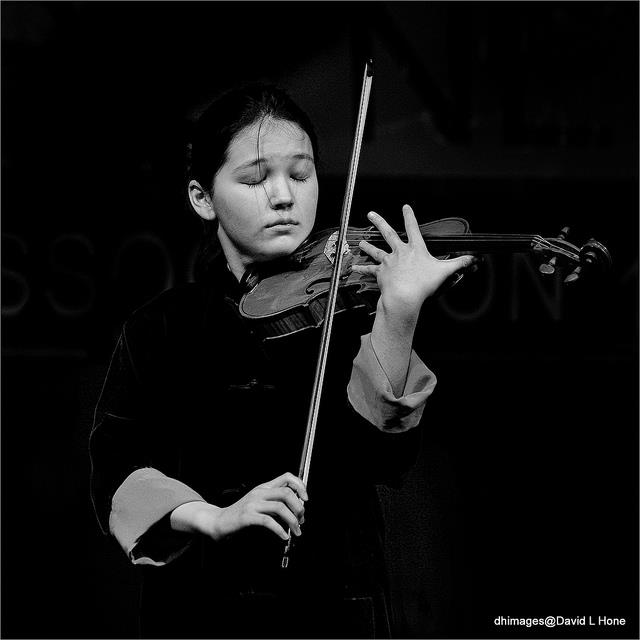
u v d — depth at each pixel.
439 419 13.50
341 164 13.79
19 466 13.07
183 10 14.05
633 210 14.25
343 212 6.43
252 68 14.11
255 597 6.31
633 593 13.15
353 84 13.94
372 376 5.97
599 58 14.55
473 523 13.16
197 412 6.75
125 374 6.96
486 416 13.62
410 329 5.99
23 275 13.41
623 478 13.59
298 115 6.86
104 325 13.45
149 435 6.86
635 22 14.48
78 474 13.12
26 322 13.35
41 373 13.28
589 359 13.68
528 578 13.11
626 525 13.52
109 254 13.59
